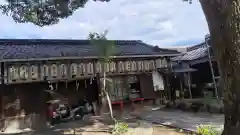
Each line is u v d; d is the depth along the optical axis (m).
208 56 12.07
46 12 7.62
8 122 10.73
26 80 10.58
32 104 11.30
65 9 7.35
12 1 7.09
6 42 13.89
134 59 13.26
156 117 11.02
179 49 19.72
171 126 8.81
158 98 14.36
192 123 8.96
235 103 3.20
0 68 10.30
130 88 13.81
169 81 14.77
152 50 14.84
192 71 14.01
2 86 10.83
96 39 9.40
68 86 13.20
